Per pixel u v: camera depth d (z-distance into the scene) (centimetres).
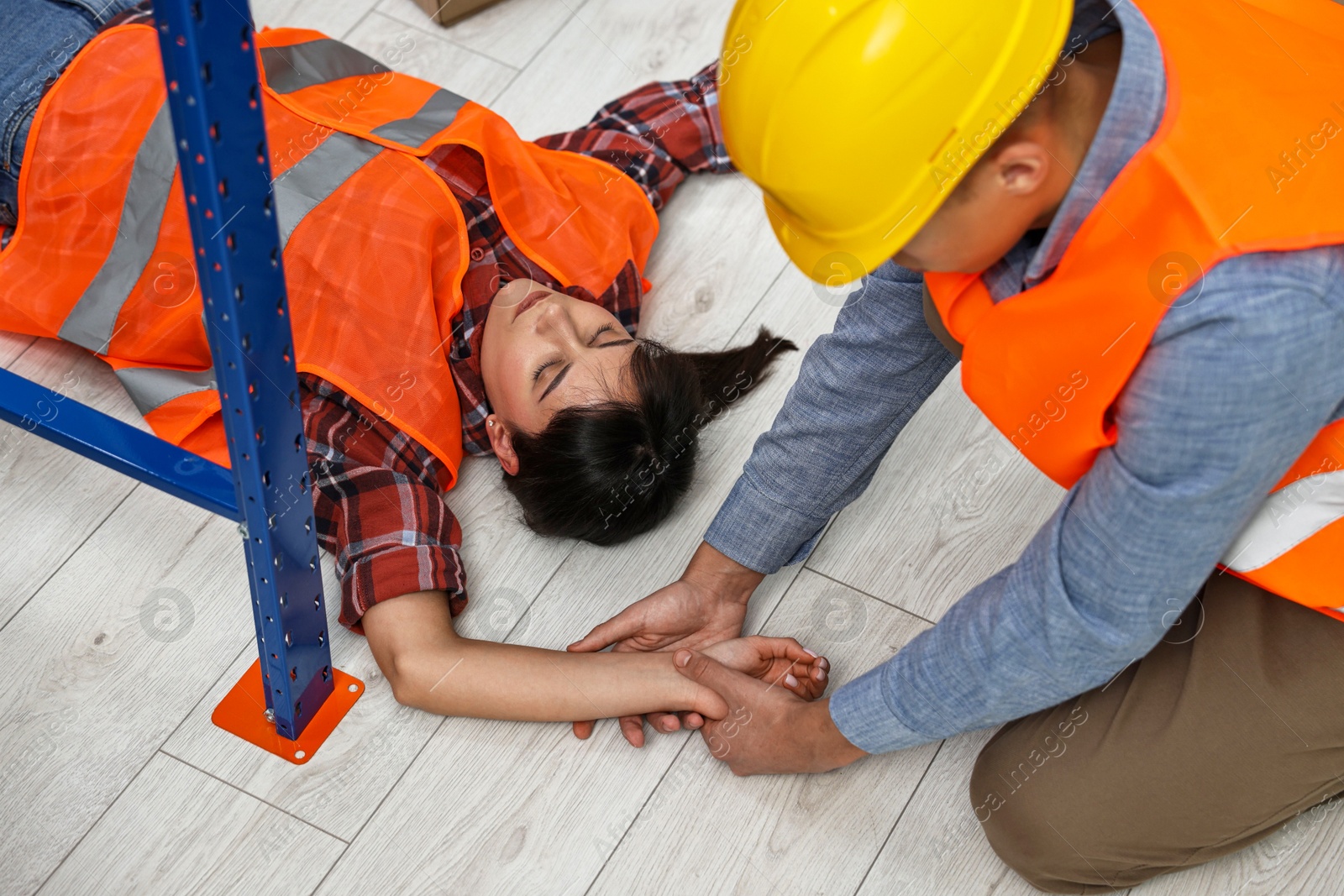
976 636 85
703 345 157
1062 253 70
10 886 113
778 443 117
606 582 137
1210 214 64
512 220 149
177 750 123
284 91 145
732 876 118
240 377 88
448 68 180
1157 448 67
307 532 108
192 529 138
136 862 116
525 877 117
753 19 68
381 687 129
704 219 168
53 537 136
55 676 127
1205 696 99
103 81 136
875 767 124
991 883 118
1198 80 67
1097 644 78
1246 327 63
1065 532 76
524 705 121
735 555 126
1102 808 103
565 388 131
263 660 116
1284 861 117
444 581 125
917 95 64
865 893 117
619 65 183
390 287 136
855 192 69
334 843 118
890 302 100
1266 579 88
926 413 149
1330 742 95
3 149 137
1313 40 75
